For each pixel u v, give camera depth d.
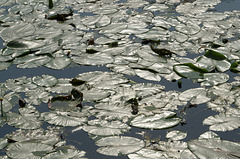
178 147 3.95
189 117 4.57
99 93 5.06
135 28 7.44
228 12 8.23
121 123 4.40
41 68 6.04
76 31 7.40
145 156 3.76
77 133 4.29
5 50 6.51
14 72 5.89
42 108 4.80
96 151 3.94
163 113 4.59
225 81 5.33
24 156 3.80
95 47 6.61
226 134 4.22
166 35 7.09
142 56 6.19
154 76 5.57
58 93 5.14
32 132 4.31
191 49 6.49
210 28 7.35
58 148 4.02
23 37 7.12
